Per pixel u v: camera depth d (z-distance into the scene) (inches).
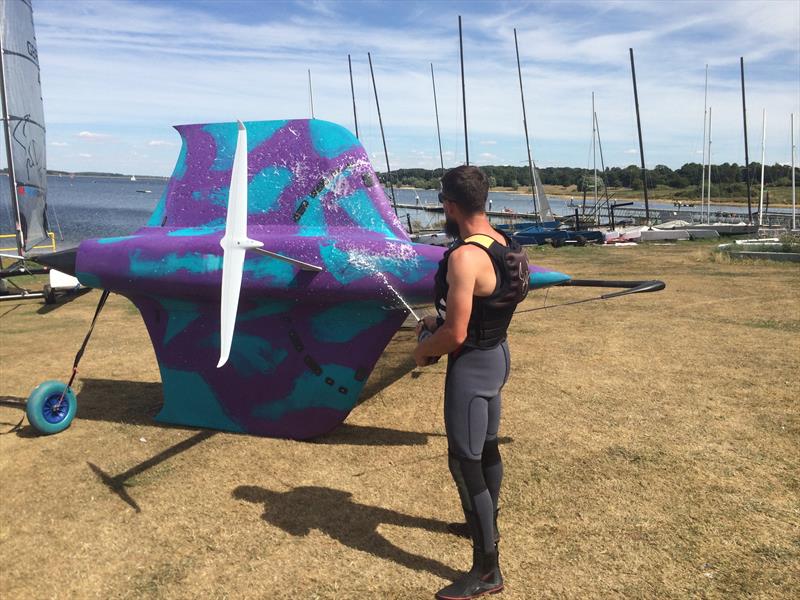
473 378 89.4
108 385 207.0
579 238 761.6
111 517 117.3
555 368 207.6
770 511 112.8
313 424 153.3
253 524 113.5
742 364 205.9
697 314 294.2
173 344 165.5
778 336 243.3
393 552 103.3
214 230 162.7
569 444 144.9
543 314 305.9
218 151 167.8
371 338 147.5
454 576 96.5
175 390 167.0
